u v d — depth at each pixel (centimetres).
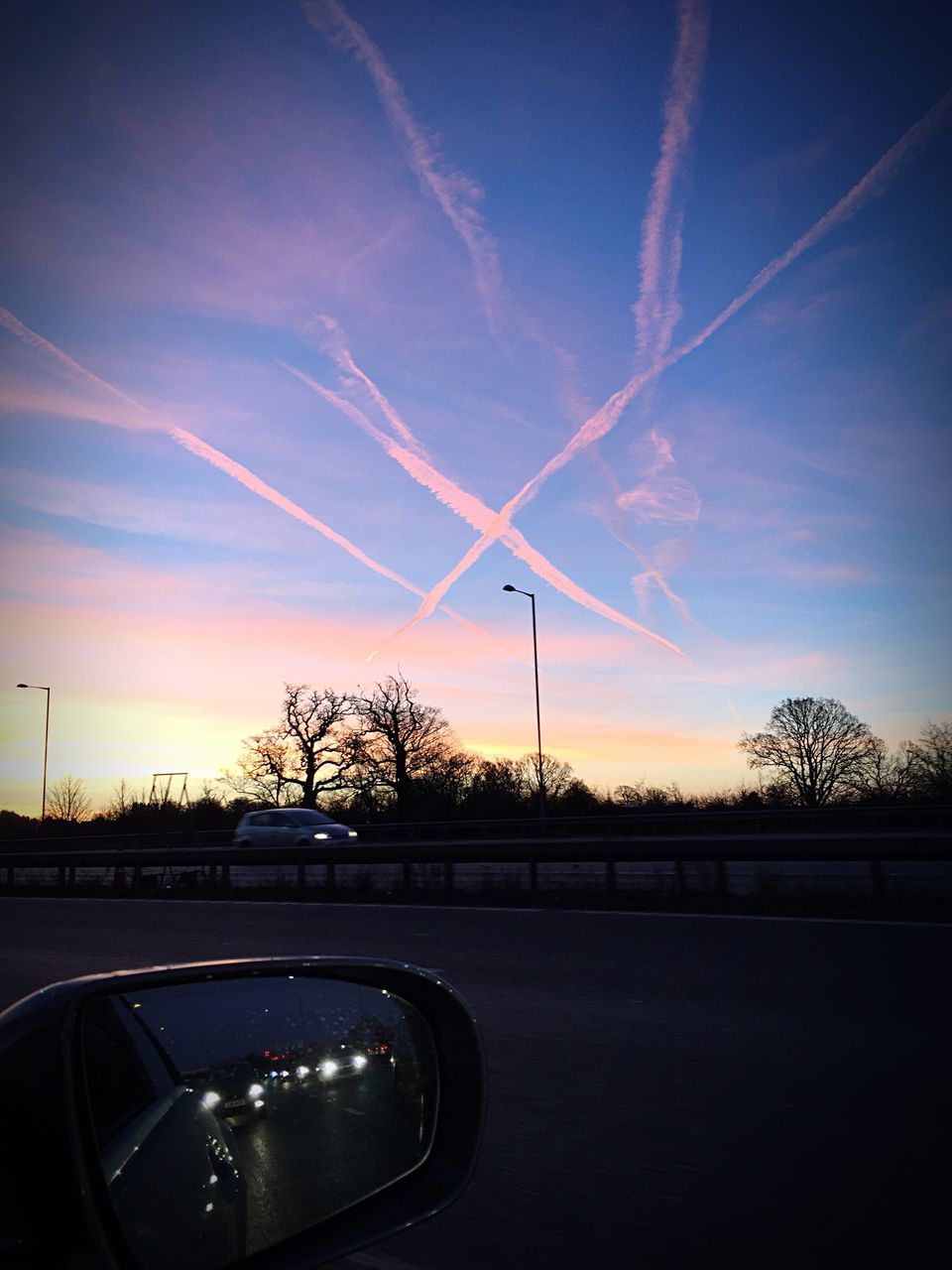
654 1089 563
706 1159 456
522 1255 369
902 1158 445
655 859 1520
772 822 3033
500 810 5922
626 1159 460
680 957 942
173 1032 183
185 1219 168
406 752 6097
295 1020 200
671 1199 414
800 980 818
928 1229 375
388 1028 216
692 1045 649
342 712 6116
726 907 1291
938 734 5022
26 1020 160
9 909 1742
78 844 3962
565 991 822
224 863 2070
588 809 5594
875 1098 528
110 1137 161
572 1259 364
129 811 6097
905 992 757
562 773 6031
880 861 1321
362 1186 202
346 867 2830
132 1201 159
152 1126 170
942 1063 584
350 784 6097
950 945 936
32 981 974
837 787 6188
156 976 183
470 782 6128
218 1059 188
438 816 6019
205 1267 170
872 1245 365
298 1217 190
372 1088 209
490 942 1085
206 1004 189
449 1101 222
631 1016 731
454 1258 369
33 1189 146
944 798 4800
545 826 3111
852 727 6203
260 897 1844
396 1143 211
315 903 1591
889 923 1075
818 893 1348
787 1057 612
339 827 3431
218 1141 181
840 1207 398
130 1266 155
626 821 2883
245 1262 178
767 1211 397
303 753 6094
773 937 1029
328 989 207
